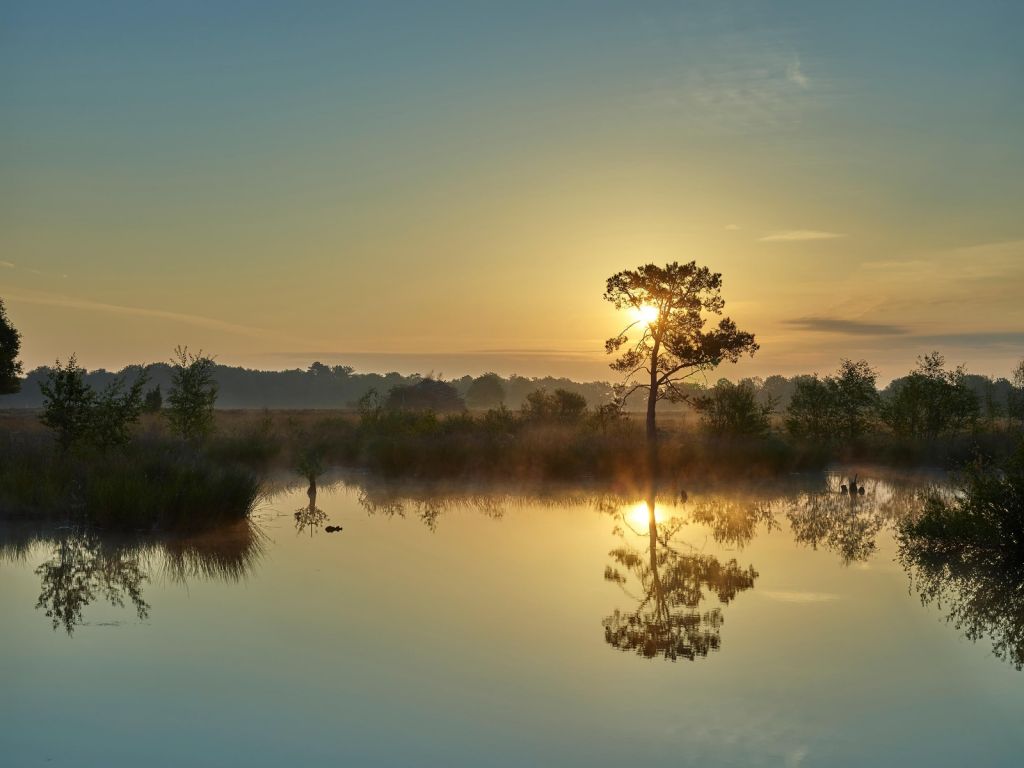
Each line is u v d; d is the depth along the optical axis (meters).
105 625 9.23
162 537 14.25
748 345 31.05
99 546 13.50
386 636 8.88
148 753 6.12
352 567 12.18
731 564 12.77
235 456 24.12
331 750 6.19
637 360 31.86
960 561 13.08
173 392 26.00
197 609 9.87
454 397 74.56
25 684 7.47
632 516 17.55
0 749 6.16
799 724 6.75
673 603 10.39
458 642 8.71
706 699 7.25
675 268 30.83
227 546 13.64
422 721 6.72
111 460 17.34
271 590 10.78
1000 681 7.77
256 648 8.48
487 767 5.93
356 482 22.69
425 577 11.60
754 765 6.02
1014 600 10.66
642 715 6.89
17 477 16.27
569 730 6.58
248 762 5.98
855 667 8.09
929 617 9.87
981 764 6.05
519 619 9.57
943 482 23.80
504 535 14.98
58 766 5.90
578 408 40.31
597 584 11.34
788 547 14.21
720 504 19.47
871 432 32.34
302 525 15.86
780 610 10.12
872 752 6.25
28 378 149.75
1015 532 12.66
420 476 23.97
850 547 14.24
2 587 10.91
